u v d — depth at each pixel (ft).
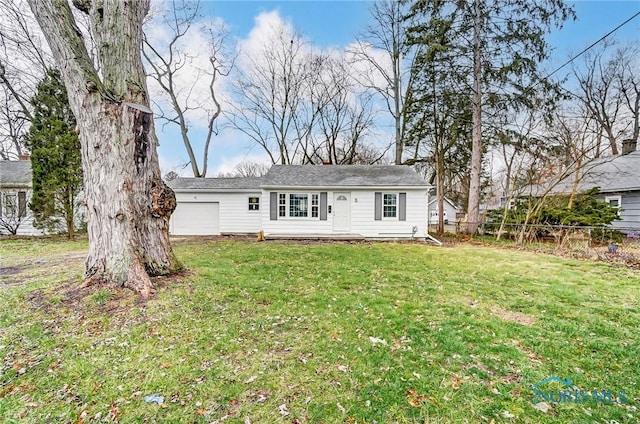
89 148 14.83
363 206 43.50
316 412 7.09
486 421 6.79
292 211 43.73
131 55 15.78
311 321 12.33
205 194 49.47
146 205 16.48
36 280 17.22
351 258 26.50
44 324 11.48
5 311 12.59
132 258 14.74
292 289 16.67
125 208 14.87
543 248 32.42
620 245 31.86
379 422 6.77
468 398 7.54
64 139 39.78
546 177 41.83
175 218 49.44
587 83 57.16
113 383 8.18
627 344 10.32
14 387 7.98
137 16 16.08
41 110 40.75
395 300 14.93
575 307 13.94
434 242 39.58
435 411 7.09
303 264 23.56
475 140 45.44
